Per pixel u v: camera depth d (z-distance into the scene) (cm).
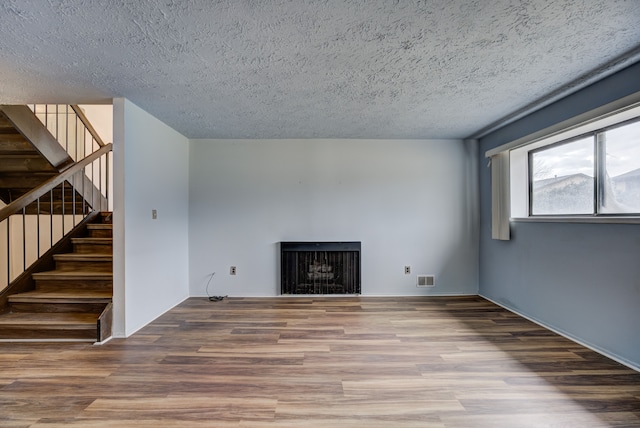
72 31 176
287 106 302
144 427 163
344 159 430
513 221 353
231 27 174
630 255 223
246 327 308
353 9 160
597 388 198
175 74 233
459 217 430
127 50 198
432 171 430
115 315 282
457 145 430
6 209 273
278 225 430
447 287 431
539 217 315
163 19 166
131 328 291
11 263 448
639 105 208
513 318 333
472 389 198
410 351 253
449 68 226
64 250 351
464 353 249
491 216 398
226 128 378
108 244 356
